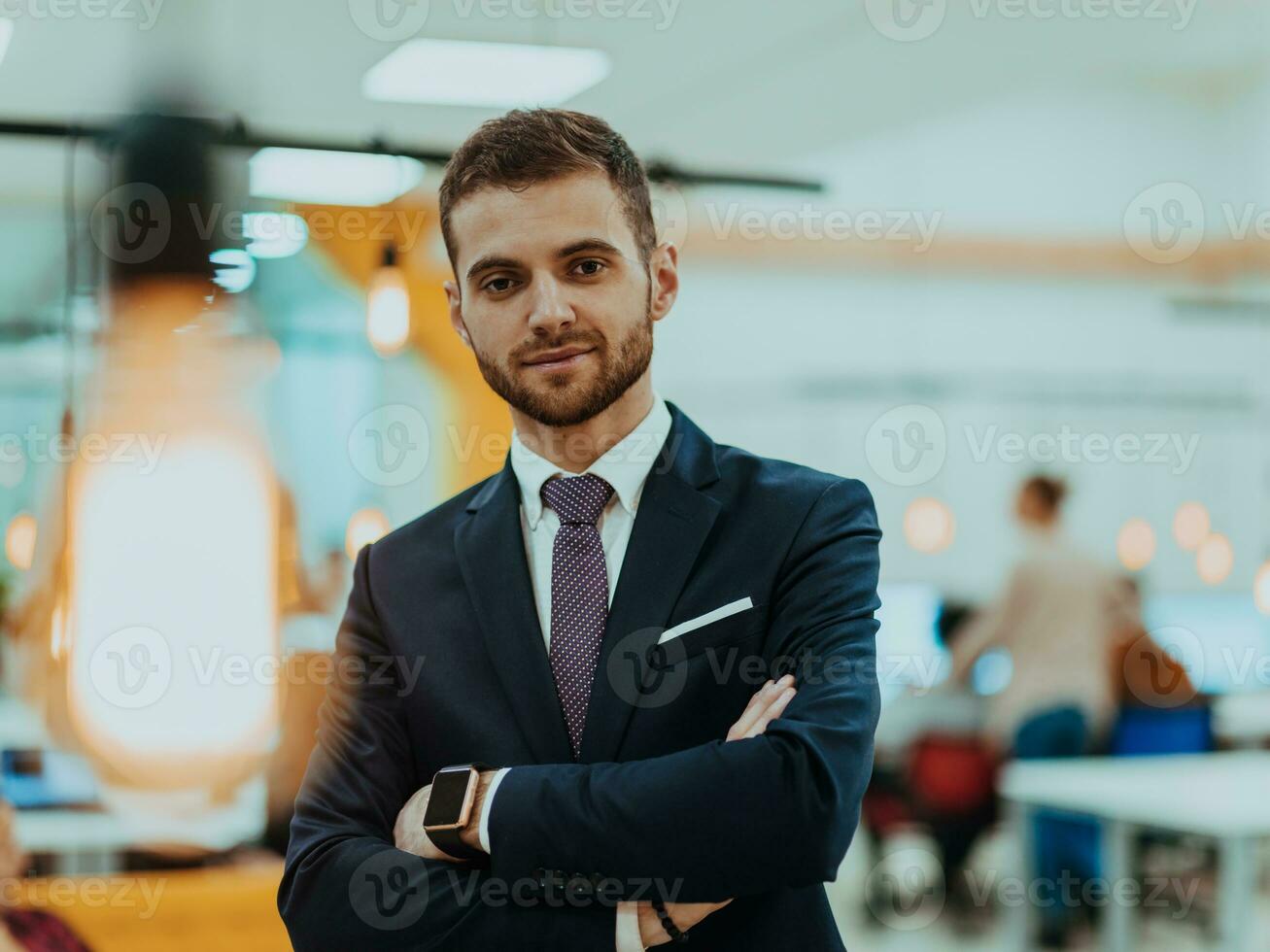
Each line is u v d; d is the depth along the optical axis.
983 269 7.81
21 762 2.90
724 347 8.11
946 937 5.03
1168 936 4.78
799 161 6.75
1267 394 7.76
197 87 4.64
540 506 1.29
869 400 8.11
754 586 1.22
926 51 6.01
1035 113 7.00
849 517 1.25
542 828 1.12
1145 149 7.23
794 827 1.09
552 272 1.21
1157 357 7.95
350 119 4.98
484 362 1.24
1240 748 5.55
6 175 5.94
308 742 2.86
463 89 4.73
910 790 5.36
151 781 2.81
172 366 2.85
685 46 5.24
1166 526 7.95
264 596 2.89
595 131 1.24
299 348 4.87
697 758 1.12
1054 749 5.20
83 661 2.83
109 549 2.82
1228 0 5.92
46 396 6.22
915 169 6.99
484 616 1.25
